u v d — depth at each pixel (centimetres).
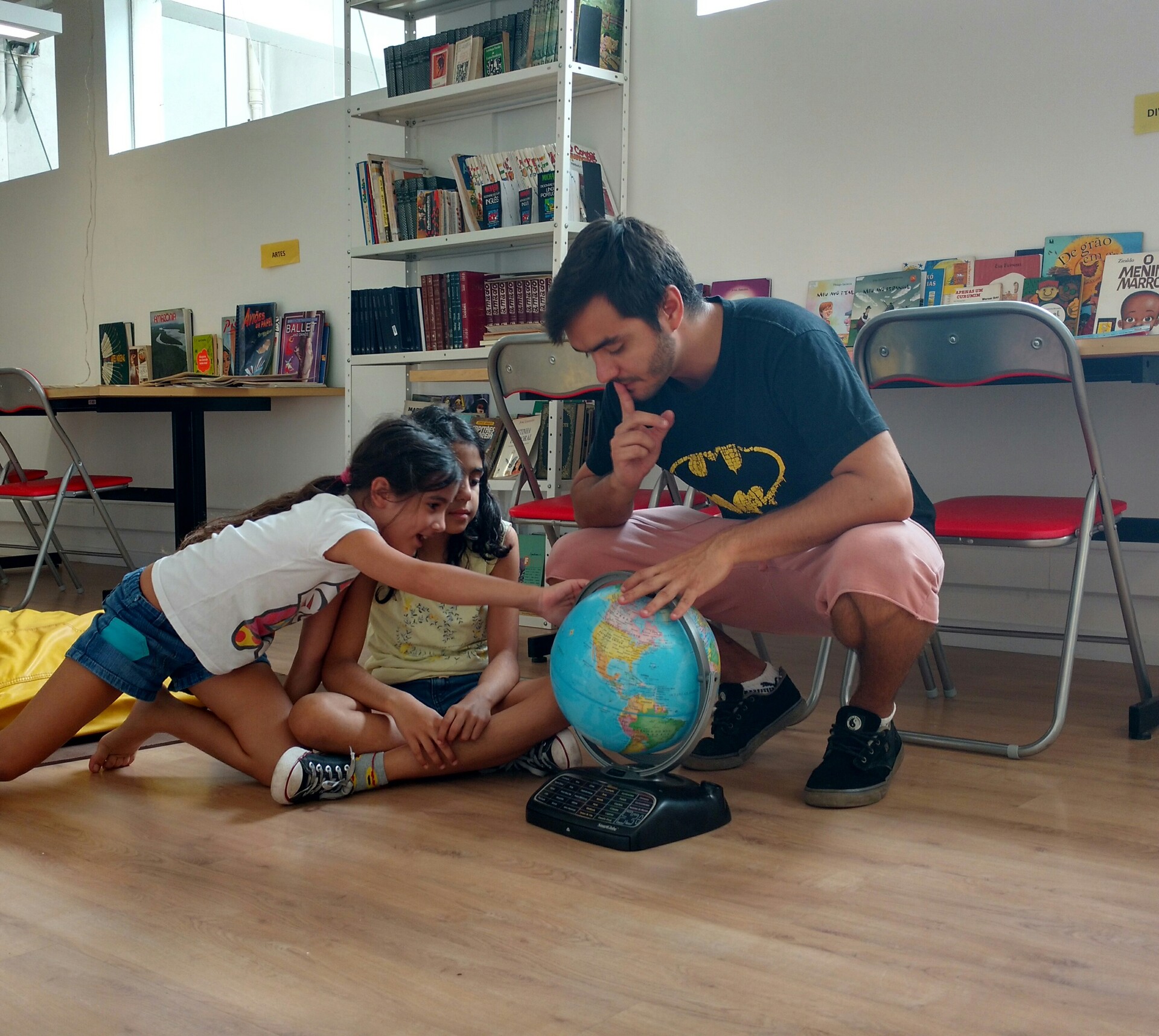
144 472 523
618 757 183
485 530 199
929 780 191
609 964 120
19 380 406
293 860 152
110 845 159
